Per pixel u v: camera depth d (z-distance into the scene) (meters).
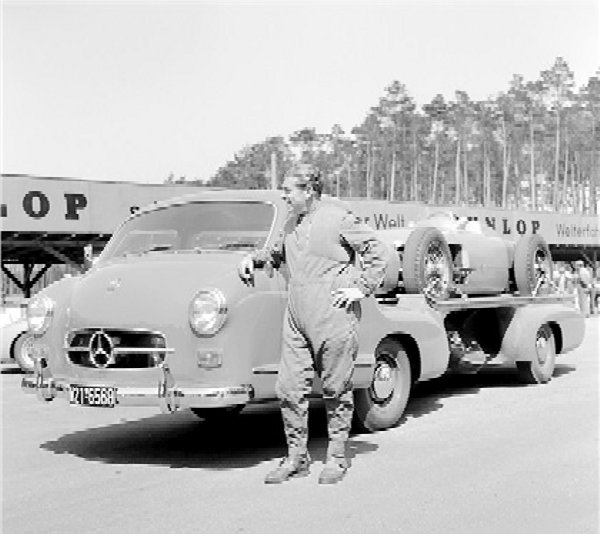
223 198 6.08
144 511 4.26
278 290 5.32
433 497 4.41
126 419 7.12
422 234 7.32
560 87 81.12
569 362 10.51
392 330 6.14
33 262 25.73
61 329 5.46
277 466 5.20
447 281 7.57
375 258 4.88
